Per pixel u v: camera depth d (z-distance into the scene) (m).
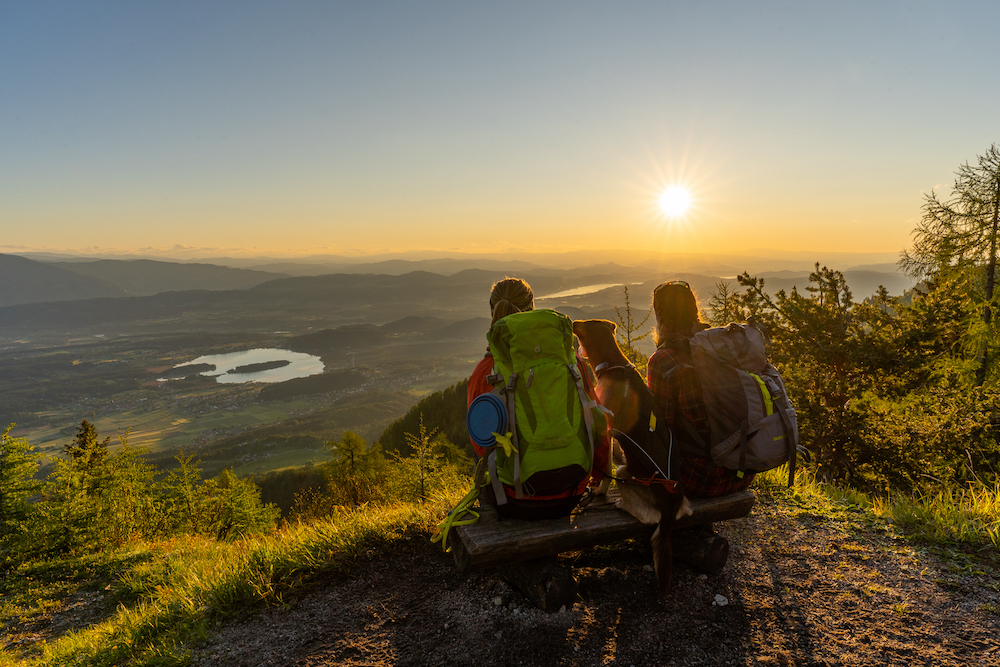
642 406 2.43
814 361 9.03
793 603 2.60
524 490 2.30
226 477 34.94
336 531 3.73
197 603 3.42
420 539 3.55
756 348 2.45
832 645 2.29
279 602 3.13
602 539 2.57
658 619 2.51
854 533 3.31
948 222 13.61
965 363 12.32
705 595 2.67
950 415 7.80
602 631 2.45
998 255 12.61
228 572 3.57
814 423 8.50
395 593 3.07
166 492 28.52
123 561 8.84
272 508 36.84
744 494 2.83
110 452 28.52
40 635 6.54
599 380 2.60
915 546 3.11
